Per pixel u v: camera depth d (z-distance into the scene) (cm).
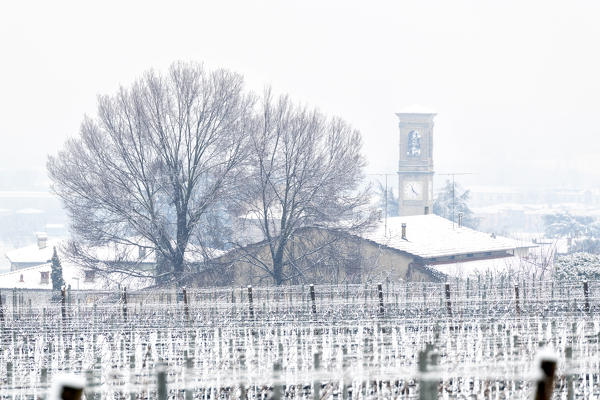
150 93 16438
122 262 16138
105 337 7844
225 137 16738
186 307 8981
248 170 16738
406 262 18962
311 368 5138
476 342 6078
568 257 13600
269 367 5341
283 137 16900
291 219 16775
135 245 16275
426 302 9681
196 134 16650
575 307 9094
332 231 16838
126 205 16000
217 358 5959
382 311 8719
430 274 18662
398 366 5181
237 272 16825
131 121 16350
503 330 6769
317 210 16650
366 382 4731
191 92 16612
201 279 16425
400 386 4769
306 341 6212
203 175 16875
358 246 17100
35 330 8475
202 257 16562
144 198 16475
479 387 4844
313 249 16888
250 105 17062
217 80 16738
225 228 16738
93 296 15425
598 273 13162
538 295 10406
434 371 3497
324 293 11444
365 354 5034
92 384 4253
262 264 16738
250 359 5697
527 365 4556
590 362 4800
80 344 7469
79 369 6016
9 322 9119
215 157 16775
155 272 16538
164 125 16500
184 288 9025
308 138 16850
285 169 16950
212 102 16688
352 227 17012
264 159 16812
